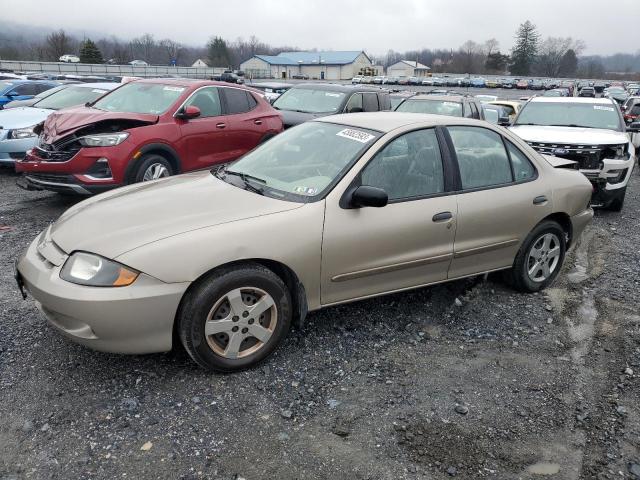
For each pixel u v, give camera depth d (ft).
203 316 10.59
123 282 9.98
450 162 13.79
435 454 9.35
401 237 12.67
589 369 12.26
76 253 10.46
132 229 10.80
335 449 9.34
